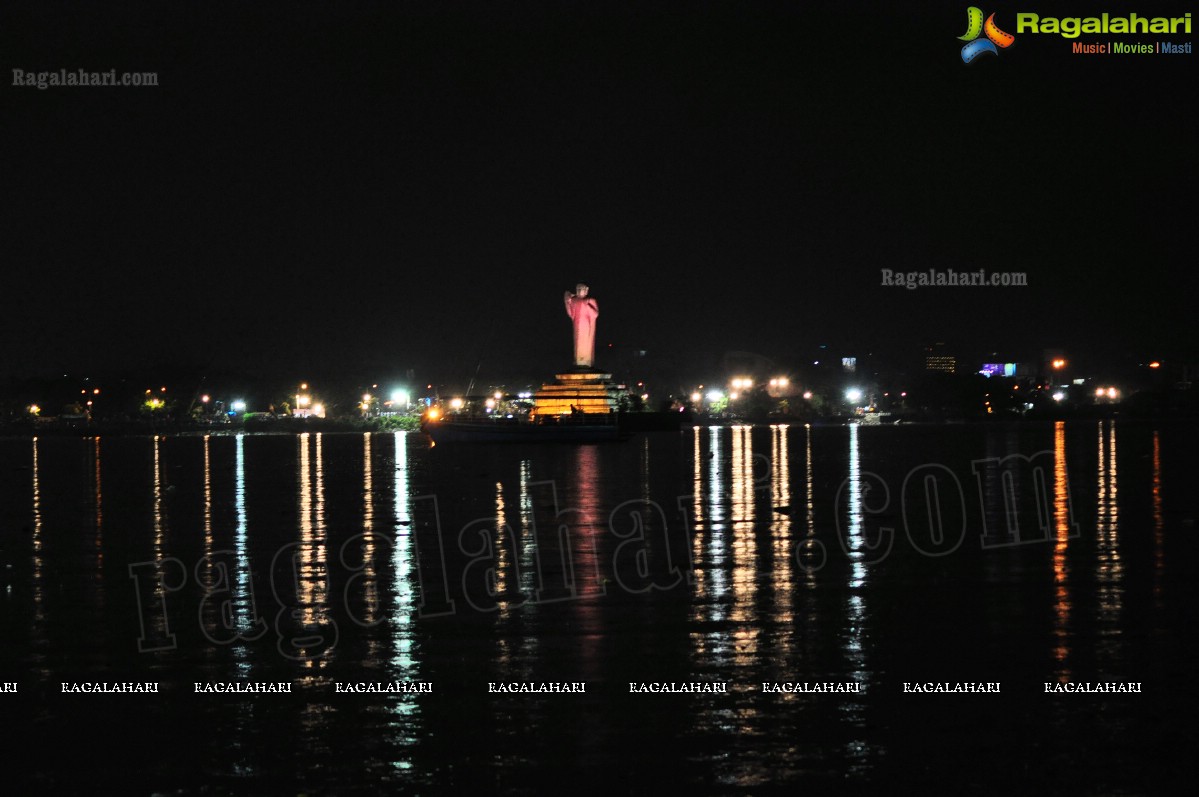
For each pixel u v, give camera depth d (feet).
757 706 53.78
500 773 46.19
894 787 44.57
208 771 46.65
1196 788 44.27
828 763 46.88
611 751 48.32
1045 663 60.49
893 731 50.29
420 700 55.26
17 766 47.34
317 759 47.78
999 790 44.27
